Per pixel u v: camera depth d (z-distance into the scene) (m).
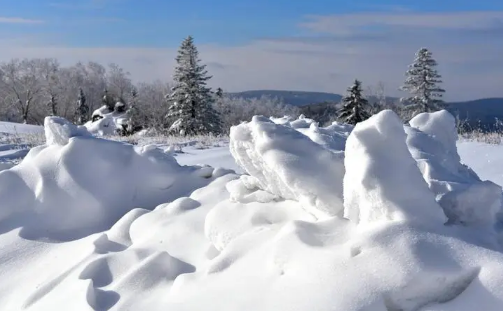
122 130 38.50
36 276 4.07
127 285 3.44
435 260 2.56
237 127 4.05
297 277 2.72
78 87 69.31
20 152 12.23
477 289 2.43
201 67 38.91
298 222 3.16
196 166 6.45
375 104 37.88
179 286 3.21
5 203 5.14
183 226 4.27
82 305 3.24
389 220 2.86
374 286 2.47
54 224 5.08
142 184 5.74
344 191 3.18
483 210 3.16
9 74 67.06
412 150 4.20
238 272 3.09
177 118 39.59
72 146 5.55
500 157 8.73
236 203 4.11
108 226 5.27
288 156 3.62
